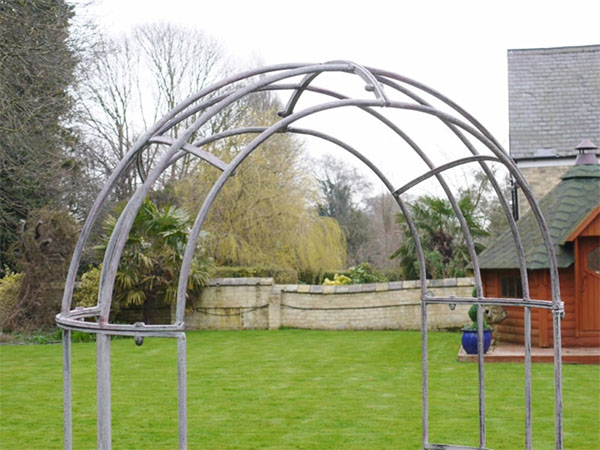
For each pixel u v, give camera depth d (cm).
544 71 1931
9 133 1387
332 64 382
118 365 1067
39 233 1545
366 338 1448
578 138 1775
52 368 1041
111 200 2050
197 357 1162
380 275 2088
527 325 514
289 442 610
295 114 352
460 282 1594
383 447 592
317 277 2238
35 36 1372
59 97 1508
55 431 654
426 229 1864
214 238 2061
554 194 1334
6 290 1545
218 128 2244
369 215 3297
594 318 1188
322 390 856
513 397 800
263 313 1664
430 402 777
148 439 622
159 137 371
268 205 2133
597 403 765
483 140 416
